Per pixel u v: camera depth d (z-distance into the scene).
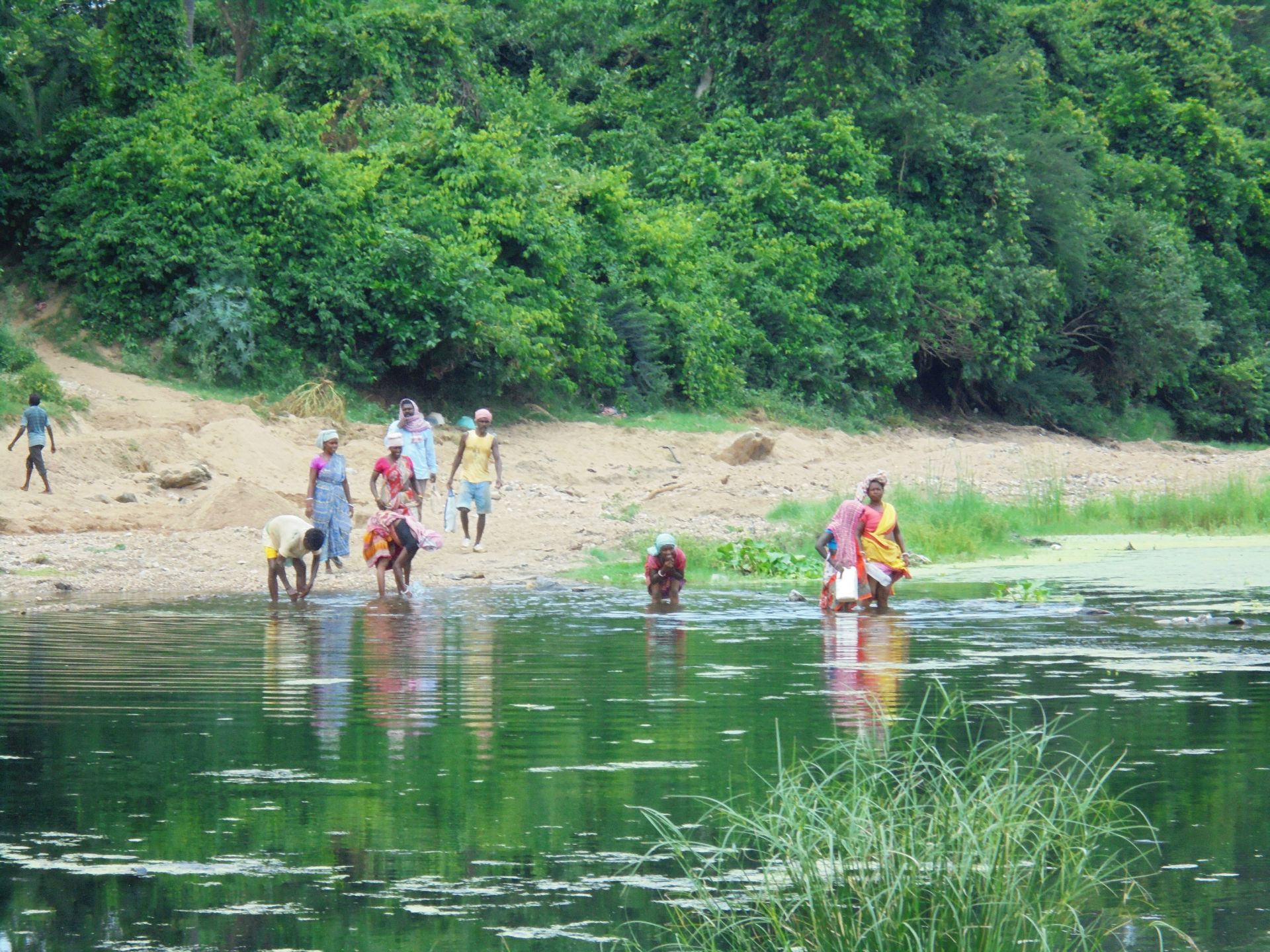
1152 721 17.00
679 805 13.03
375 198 74.19
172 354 67.50
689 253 89.00
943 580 37.28
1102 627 26.80
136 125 70.69
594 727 16.67
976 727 16.53
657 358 85.81
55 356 65.94
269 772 14.39
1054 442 105.00
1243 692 19.03
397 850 11.68
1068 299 108.19
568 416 77.88
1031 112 112.44
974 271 102.25
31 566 37.19
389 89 84.00
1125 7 128.00
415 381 75.06
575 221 81.50
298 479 55.88
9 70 72.00
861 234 96.44
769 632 26.25
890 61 100.19
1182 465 73.81
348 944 9.50
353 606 30.80
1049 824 10.29
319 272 70.62
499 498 52.50
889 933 8.88
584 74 107.25
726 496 54.06
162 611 29.69
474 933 9.72
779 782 11.34
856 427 93.75
